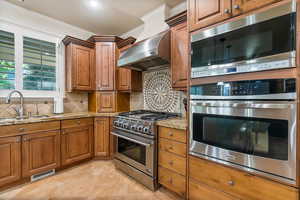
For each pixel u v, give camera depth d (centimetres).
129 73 289
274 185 107
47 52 277
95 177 224
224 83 131
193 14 154
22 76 250
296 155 98
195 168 154
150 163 193
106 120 282
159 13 244
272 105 106
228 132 129
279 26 104
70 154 246
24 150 199
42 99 268
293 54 99
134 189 195
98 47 298
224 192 133
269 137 108
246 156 119
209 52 141
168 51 208
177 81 200
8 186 192
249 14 117
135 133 214
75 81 277
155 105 285
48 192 187
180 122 181
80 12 261
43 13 264
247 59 118
